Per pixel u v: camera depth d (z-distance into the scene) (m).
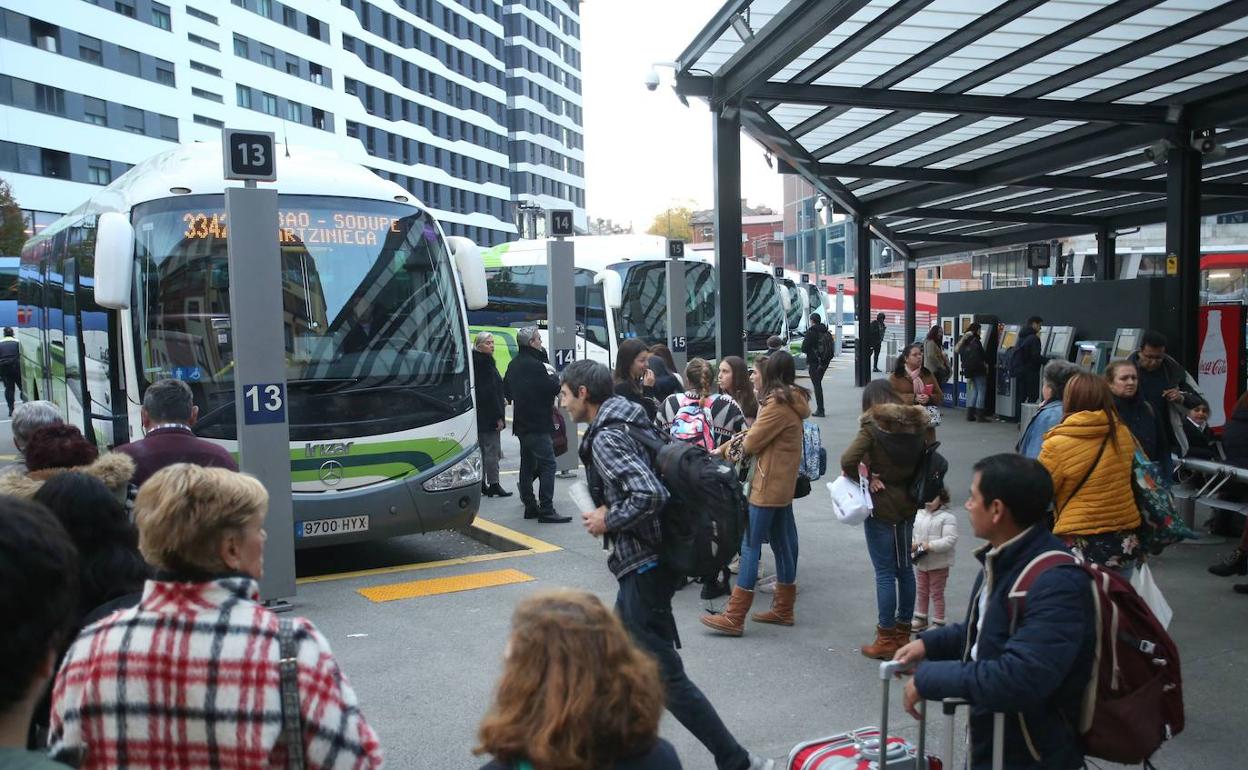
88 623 2.95
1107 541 4.74
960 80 11.16
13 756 1.50
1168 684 2.82
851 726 4.93
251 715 2.12
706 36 10.31
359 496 7.72
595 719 1.86
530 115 99.50
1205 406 8.56
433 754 4.64
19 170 48.91
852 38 9.59
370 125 74.75
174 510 2.29
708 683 5.53
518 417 9.93
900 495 5.76
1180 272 12.49
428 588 7.55
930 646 3.22
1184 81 11.08
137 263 7.51
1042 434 5.71
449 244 8.84
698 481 4.05
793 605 6.59
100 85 53.00
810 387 26.42
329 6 69.88
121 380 7.59
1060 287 17.64
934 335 19.98
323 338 7.83
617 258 20.47
